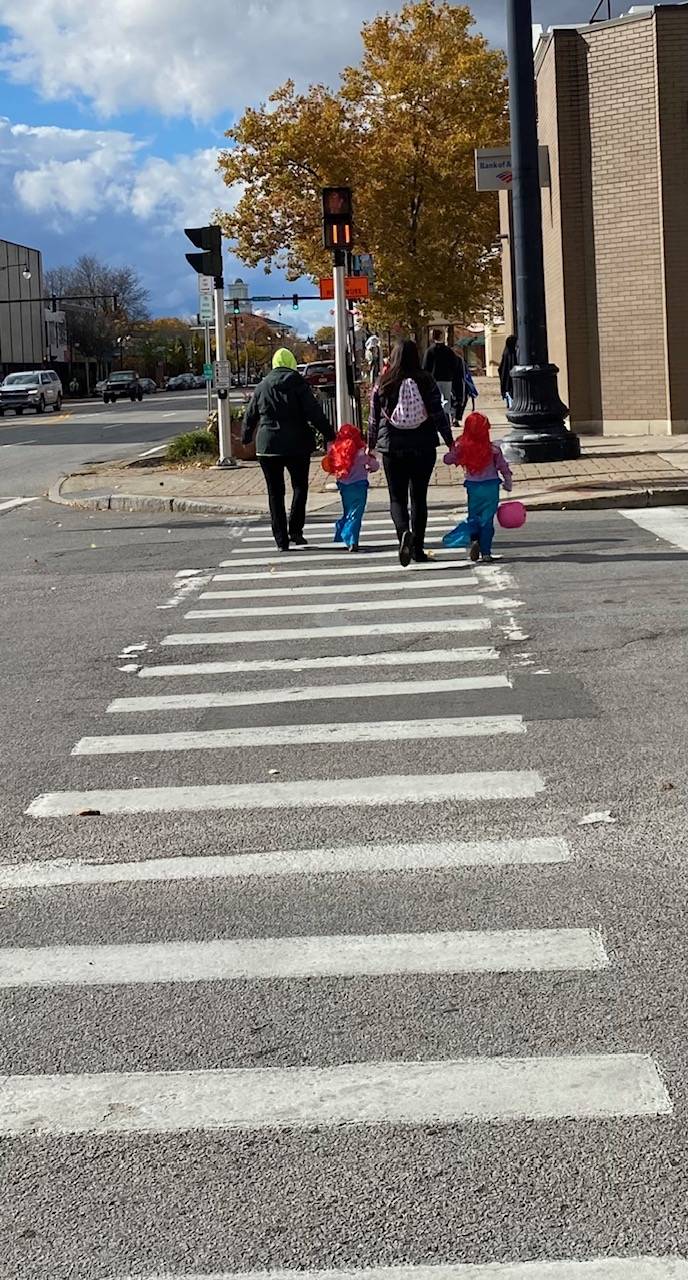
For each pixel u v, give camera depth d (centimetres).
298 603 1445
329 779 1020
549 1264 482
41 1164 559
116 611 1455
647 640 1248
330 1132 573
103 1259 497
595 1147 552
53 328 13238
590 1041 642
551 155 2627
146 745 1091
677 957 728
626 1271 476
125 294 15175
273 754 1064
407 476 1566
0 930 805
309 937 774
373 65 4038
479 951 746
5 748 1098
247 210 4041
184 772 1043
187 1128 581
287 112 4031
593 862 864
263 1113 591
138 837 952
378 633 1318
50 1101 611
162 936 786
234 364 14050
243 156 4031
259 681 1210
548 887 829
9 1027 684
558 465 2161
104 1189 539
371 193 3944
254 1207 522
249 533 1880
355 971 729
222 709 1154
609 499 1883
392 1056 636
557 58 2539
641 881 830
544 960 730
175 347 16188
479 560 1573
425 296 4041
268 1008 692
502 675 1187
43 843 948
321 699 1162
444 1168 542
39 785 1034
